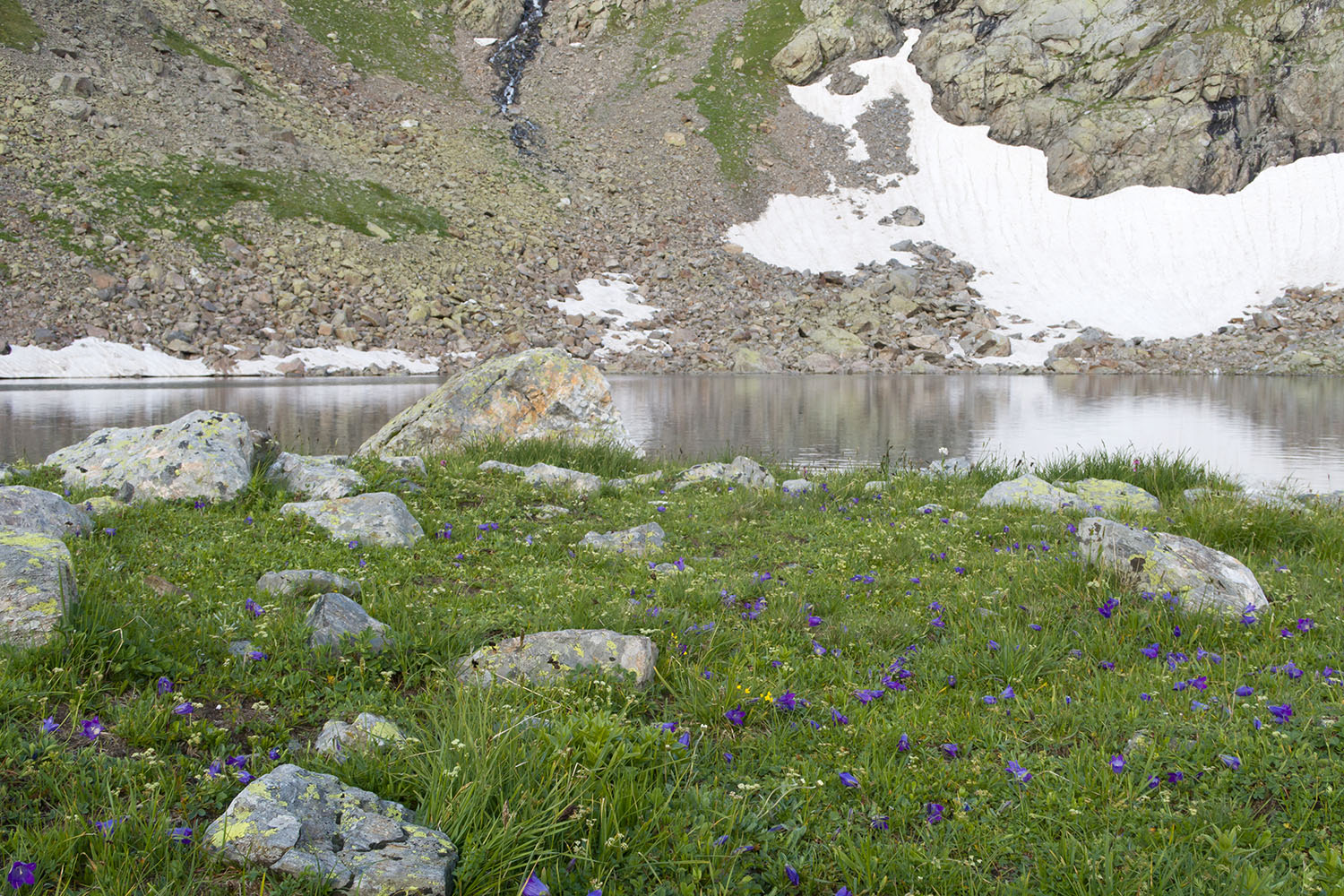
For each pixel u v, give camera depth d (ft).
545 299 180.04
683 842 9.43
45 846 8.69
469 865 8.85
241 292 148.56
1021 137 262.67
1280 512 27.55
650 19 314.96
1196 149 243.81
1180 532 26.81
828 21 289.12
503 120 256.73
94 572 17.44
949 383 133.08
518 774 10.31
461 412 46.78
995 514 30.35
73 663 12.82
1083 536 21.43
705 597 19.11
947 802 10.89
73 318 130.52
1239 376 155.43
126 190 159.22
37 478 28.71
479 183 217.56
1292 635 16.98
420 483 33.04
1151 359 175.73
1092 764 11.35
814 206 244.83
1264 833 9.64
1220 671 15.01
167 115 187.32
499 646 15.01
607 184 234.58
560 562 23.11
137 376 123.75
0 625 13.21
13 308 127.75
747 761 11.68
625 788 10.14
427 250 180.96
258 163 186.09
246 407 81.10
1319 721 12.61
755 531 27.73
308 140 206.59
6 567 13.79
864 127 271.69
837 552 24.75
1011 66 265.75
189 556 20.83
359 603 18.13
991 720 13.00
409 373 141.59
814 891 9.11
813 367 165.27
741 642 16.37
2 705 11.57
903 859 9.35
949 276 218.59
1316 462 53.16
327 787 9.93
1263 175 242.17
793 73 285.02
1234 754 11.76
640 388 118.83
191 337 136.05
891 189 253.65
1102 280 222.07
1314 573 22.50
